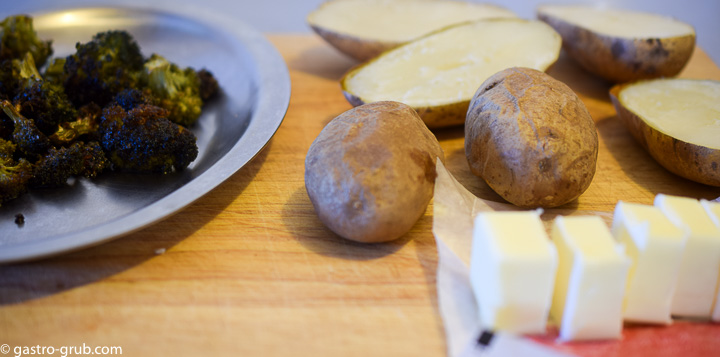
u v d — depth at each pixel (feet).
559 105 1.14
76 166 1.20
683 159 1.20
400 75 1.40
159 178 1.23
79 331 0.99
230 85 1.53
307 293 1.04
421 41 1.48
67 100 1.30
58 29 1.73
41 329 0.99
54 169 1.18
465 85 1.35
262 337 0.98
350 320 1.00
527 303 0.93
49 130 1.26
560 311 0.97
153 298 1.03
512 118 1.13
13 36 1.51
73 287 1.04
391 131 1.10
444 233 1.09
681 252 0.94
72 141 1.25
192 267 1.08
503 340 0.95
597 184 1.26
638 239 0.96
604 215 1.17
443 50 1.46
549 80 1.19
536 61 1.40
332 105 1.53
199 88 1.45
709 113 1.28
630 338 0.96
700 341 0.96
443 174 1.15
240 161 1.17
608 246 0.92
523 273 0.91
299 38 1.89
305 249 1.11
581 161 1.12
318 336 0.98
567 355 0.94
